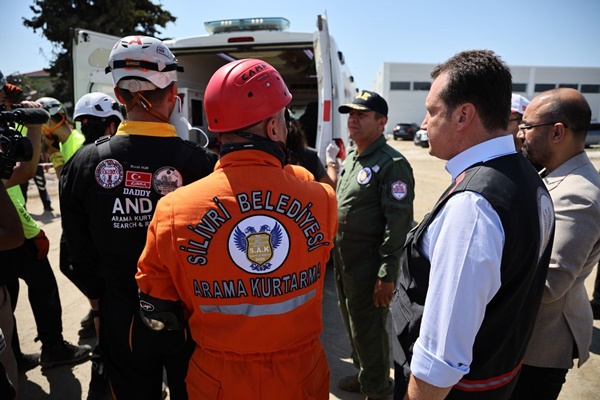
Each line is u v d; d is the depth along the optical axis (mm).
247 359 1221
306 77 7391
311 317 1299
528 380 1741
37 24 19656
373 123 2287
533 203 1045
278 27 4641
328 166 3455
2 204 1537
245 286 1155
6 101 2643
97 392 2324
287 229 1178
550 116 1656
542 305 1617
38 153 2301
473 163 1106
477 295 961
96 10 20219
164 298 1241
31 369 2748
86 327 3164
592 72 41219
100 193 1512
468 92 1078
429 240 1135
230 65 1234
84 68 4395
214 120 1201
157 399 1705
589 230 1474
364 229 2217
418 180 11148
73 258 1679
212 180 1183
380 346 2264
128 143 1546
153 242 1183
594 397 2465
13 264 1933
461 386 1115
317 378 1322
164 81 1557
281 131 1290
